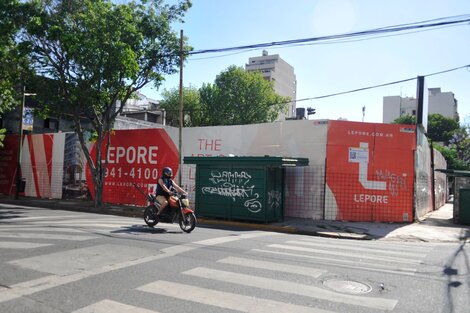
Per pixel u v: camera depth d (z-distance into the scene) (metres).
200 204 15.66
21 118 22.52
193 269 6.65
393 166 16.03
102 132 19.11
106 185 21.23
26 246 8.19
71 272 6.30
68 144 23.02
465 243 11.76
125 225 11.97
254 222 14.68
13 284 5.64
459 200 15.94
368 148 16.05
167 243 8.95
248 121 49.25
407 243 11.55
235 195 14.88
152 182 19.91
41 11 16.67
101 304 4.89
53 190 23.44
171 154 19.53
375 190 15.92
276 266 7.05
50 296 5.16
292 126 16.80
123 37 17.08
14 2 16.17
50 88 17.83
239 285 5.81
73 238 9.25
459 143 57.34
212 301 5.09
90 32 16.47
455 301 5.44
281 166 14.61
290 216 16.45
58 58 17.47
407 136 16.17
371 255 8.59
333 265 7.32
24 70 17.89
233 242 9.48
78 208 18.88
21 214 15.17
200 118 51.34
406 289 5.96
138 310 4.71
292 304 5.06
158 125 38.03
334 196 15.85
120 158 20.91
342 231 13.20
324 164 16.02
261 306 4.96
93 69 16.48
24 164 24.86
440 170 16.66
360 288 5.91
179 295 5.30
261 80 51.72
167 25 18.47
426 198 20.67
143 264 6.91
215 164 15.36
